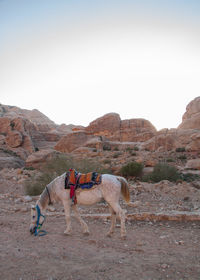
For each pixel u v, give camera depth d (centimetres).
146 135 4941
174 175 1772
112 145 4491
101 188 575
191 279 380
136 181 1803
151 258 464
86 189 576
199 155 3094
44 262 435
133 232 639
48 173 1362
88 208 912
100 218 766
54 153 3167
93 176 582
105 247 524
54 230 648
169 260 454
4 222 714
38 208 600
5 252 475
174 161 2800
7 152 4622
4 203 1030
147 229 667
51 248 507
